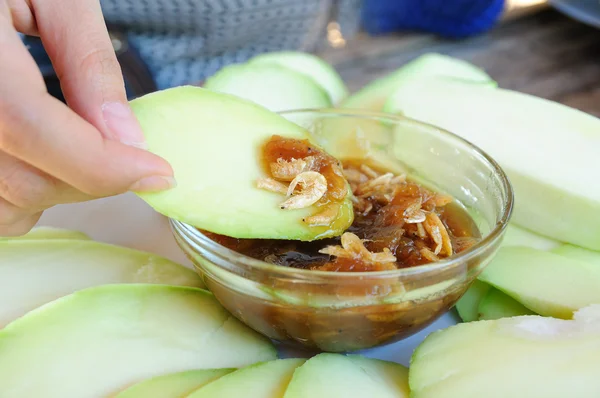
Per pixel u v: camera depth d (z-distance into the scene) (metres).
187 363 0.20
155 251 0.26
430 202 0.23
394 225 0.21
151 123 0.19
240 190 0.19
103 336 0.20
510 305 0.22
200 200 0.19
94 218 0.27
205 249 0.20
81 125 0.17
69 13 0.19
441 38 0.57
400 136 0.25
